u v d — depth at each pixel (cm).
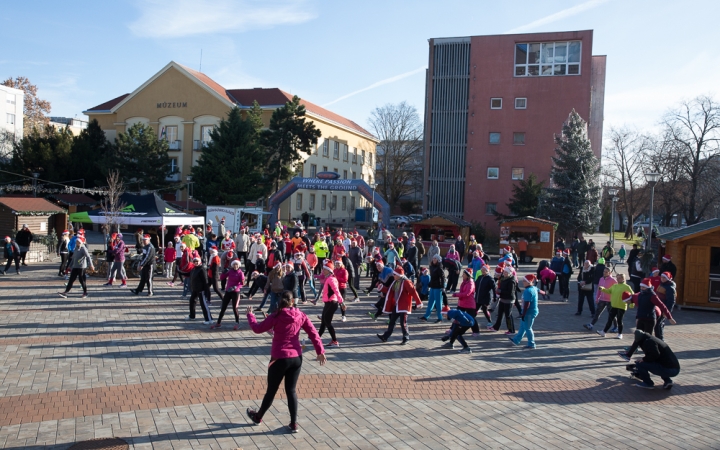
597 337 1291
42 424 641
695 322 1568
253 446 602
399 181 7419
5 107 5862
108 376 835
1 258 2395
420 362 996
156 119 5497
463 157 5062
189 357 962
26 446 579
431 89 5119
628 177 5372
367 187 3650
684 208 3812
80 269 1559
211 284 1256
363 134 7025
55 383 793
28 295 1570
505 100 4903
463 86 5047
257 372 882
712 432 691
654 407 790
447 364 990
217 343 1076
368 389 821
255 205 4122
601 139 5756
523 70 4872
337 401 763
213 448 591
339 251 1681
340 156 6475
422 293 1619
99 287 1780
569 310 1697
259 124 4678
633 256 2002
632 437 666
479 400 791
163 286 1852
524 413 742
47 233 2734
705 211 3878
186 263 1591
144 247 1644
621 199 5862
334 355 1023
